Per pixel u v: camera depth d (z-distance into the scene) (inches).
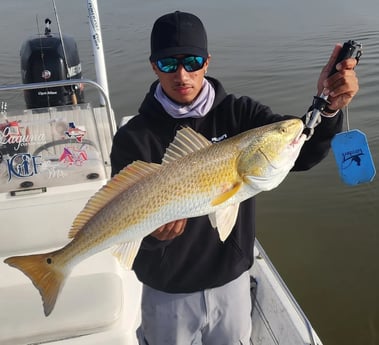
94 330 46.0
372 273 89.9
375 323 79.6
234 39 212.1
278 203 109.2
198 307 41.7
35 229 58.0
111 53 200.8
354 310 82.3
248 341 45.3
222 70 175.5
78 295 48.3
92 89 163.9
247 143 32.8
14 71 177.0
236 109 40.9
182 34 36.7
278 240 99.1
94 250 35.1
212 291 41.3
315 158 37.5
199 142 34.2
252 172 32.8
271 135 32.7
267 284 55.5
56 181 58.4
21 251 58.6
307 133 34.2
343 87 32.7
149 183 33.4
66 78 84.2
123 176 34.4
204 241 40.1
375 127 128.0
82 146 58.9
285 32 219.6
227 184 32.9
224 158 32.8
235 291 42.1
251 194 33.7
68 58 85.6
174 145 34.2
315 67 171.6
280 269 91.7
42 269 36.5
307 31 218.4
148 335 43.8
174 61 37.1
